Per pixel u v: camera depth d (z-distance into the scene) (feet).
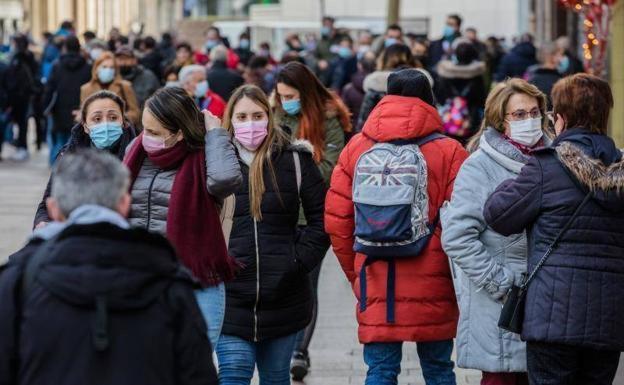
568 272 28.35
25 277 20.68
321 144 42.22
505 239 30.73
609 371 29.25
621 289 28.40
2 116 110.63
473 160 30.96
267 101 33.81
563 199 28.45
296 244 34.12
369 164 32.53
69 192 20.75
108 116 33.94
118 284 20.36
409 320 32.68
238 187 29.84
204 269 29.43
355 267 33.53
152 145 29.66
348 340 48.52
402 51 55.01
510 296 29.53
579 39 110.01
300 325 33.78
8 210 80.59
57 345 20.29
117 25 265.54
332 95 42.68
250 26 164.55
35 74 111.04
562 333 28.17
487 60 109.50
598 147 28.73
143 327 20.49
